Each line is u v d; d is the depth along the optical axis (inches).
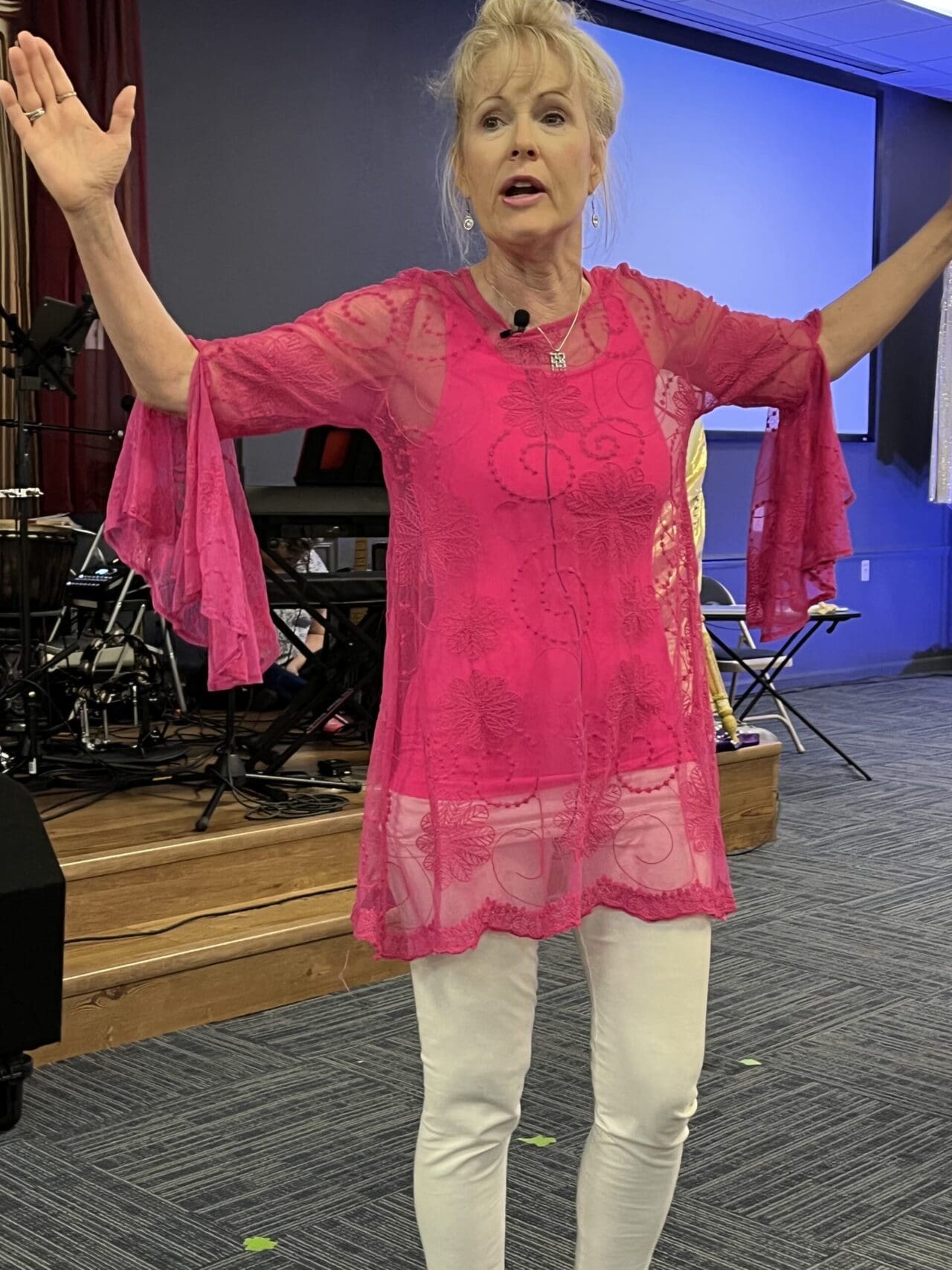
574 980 140.1
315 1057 119.2
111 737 184.4
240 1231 90.5
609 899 63.4
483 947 61.7
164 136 237.8
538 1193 95.2
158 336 58.0
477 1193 63.4
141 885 132.0
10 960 100.9
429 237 277.7
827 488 71.1
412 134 272.8
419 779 62.0
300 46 254.4
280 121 252.8
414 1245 88.8
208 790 159.3
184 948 125.9
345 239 264.5
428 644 61.8
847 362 69.7
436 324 61.2
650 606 64.0
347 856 147.1
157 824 142.6
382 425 61.9
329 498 156.0
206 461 59.2
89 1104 109.9
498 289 62.4
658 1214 64.4
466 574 60.9
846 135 351.9
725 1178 98.3
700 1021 63.3
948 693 349.4
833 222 350.9
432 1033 62.8
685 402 66.5
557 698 61.0
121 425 228.1
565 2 64.1
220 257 247.0
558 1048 122.0
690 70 313.1
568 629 61.3
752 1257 87.7
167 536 63.6
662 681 64.2
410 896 62.1
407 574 63.2
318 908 138.8
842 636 365.4
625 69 300.5
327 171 260.5
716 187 321.7
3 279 221.0
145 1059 118.7
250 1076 115.3
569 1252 87.4
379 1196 95.2
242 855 138.9
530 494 60.1
